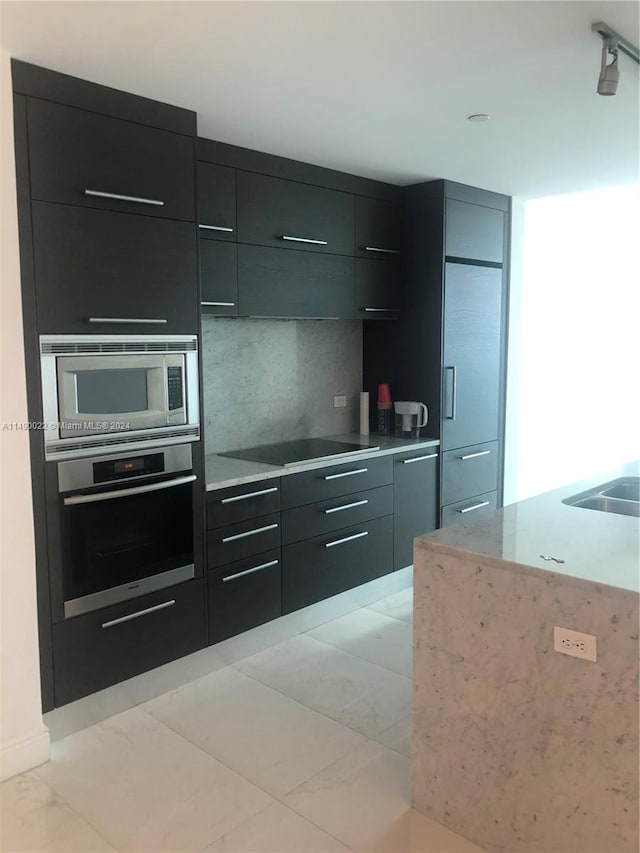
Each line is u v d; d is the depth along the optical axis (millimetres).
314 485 3547
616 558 1914
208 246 3193
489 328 4555
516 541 2070
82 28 2094
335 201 3812
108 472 2680
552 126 3070
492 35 2160
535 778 1946
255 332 3984
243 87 2586
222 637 3162
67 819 2217
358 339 4602
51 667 2576
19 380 2346
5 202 2277
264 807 2268
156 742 2637
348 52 2281
